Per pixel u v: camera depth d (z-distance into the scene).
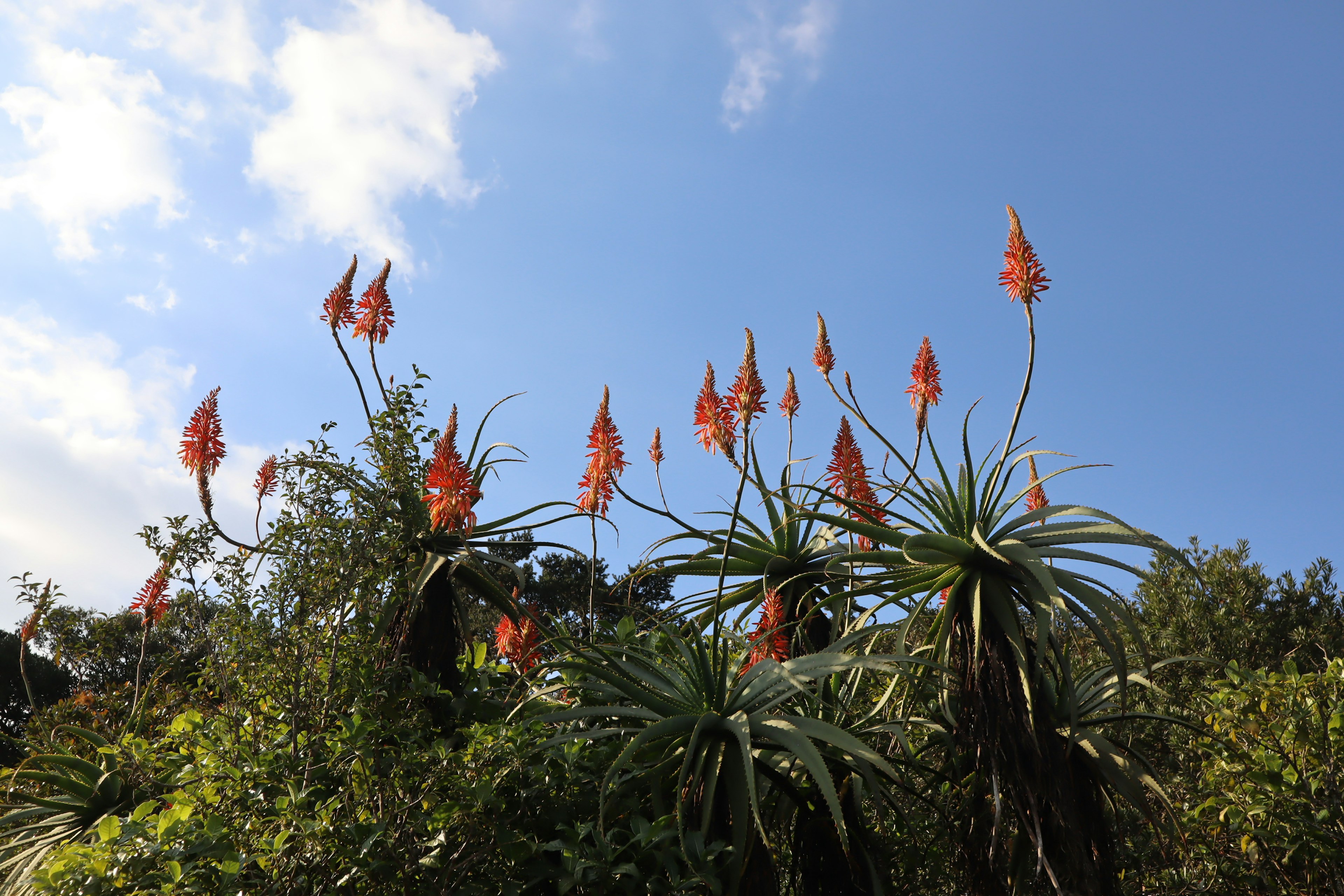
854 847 5.00
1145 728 6.74
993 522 5.50
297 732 4.39
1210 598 12.22
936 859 5.79
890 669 4.93
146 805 3.62
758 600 6.72
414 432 5.21
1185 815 6.46
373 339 5.88
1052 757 4.84
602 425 5.55
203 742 4.43
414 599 5.55
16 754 14.53
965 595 5.32
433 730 4.86
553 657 6.71
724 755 4.64
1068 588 5.12
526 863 3.99
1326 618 12.53
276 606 4.71
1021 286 5.18
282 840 3.45
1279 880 5.97
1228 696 6.37
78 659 6.22
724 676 4.79
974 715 5.07
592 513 5.53
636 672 5.01
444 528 5.80
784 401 7.00
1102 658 9.33
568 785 4.41
